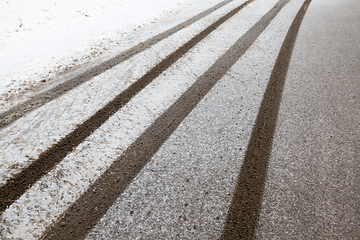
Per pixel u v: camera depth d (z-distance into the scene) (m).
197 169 2.49
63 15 7.20
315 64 4.45
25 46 5.44
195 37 5.84
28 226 2.00
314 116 3.17
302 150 2.67
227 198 2.20
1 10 6.47
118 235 1.91
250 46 5.30
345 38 5.50
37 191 2.30
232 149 2.73
